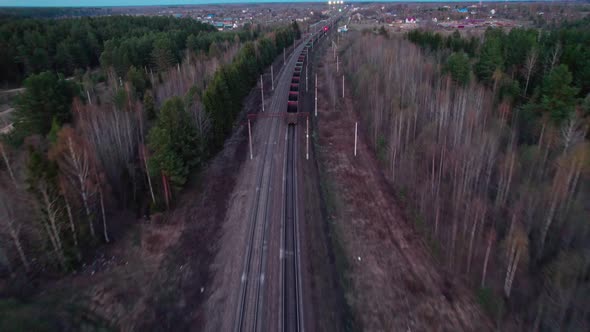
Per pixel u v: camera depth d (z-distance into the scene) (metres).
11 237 36.84
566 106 51.19
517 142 55.56
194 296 35.78
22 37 121.56
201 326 32.56
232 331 31.44
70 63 119.50
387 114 69.12
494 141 49.94
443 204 46.59
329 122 80.12
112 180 49.50
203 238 43.38
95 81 106.00
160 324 32.97
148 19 184.38
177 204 48.97
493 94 63.59
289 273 37.12
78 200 40.22
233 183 54.44
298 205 48.22
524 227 39.94
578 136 45.97
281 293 34.84
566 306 30.91
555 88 52.16
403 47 99.69
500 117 59.28
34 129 60.22
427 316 33.41
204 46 137.25
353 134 73.44
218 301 34.69
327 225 45.34
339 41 175.75
